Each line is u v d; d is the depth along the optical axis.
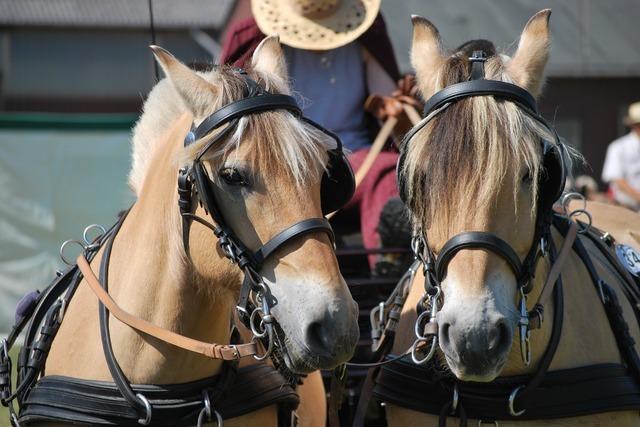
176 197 4.86
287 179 4.48
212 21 33.47
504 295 4.54
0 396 5.46
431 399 5.29
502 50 5.87
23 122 15.76
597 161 28.19
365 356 6.79
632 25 28.09
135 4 33.97
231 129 4.54
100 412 4.88
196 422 4.93
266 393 5.16
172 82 4.75
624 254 6.20
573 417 5.09
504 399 5.10
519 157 4.59
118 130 16.17
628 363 5.32
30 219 15.79
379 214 7.11
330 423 6.03
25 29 33.56
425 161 4.77
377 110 7.88
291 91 4.97
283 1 8.09
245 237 4.54
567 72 27.27
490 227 4.56
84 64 33.78
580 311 5.32
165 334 4.86
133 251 5.12
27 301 5.75
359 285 6.80
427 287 4.87
